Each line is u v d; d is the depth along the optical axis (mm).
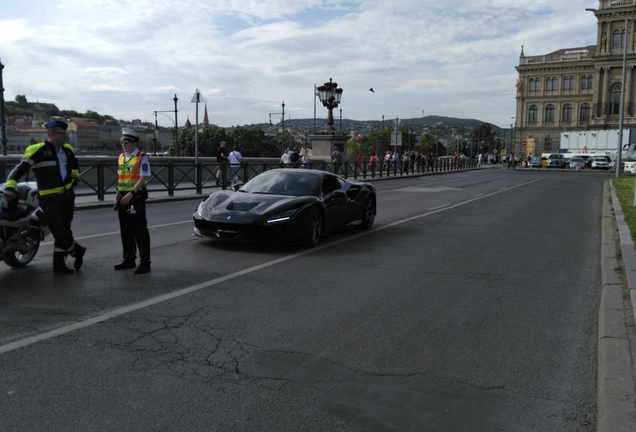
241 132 79750
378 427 3143
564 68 94812
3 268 6891
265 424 3135
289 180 9430
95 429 3029
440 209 15375
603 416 3219
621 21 82125
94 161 14961
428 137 138750
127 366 3900
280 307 5492
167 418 3170
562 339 4777
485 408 3426
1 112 19453
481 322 5207
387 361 4156
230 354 4195
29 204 6781
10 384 3562
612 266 7586
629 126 82062
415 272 7273
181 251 8227
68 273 6641
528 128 99250
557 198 20422
